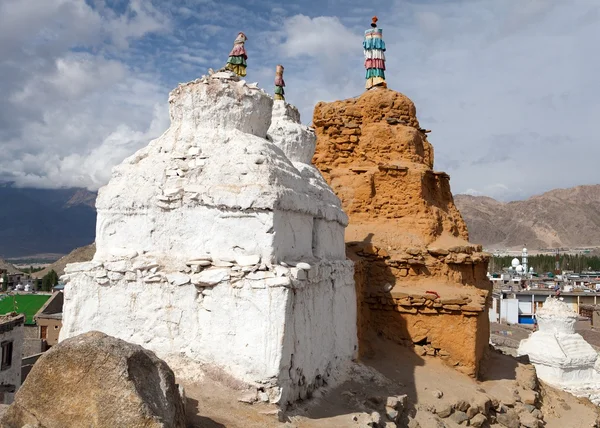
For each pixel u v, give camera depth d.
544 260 168.50
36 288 80.12
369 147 23.22
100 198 12.20
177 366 10.41
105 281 11.32
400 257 19.66
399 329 18.58
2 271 89.94
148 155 12.54
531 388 19.17
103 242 12.07
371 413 11.70
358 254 19.66
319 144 23.97
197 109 12.37
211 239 11.03
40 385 7.23
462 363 17.89
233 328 10.22
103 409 6.95
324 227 13.88
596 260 171.75
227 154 11.62
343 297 14.54
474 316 17.91
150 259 11.33
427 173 22.22
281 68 23.53
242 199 10.66
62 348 7.23
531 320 71.12
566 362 27.94
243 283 10.22
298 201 11.75
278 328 9.87
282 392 9.86
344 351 14.49
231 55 18.31
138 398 6.96
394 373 16.12
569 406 20.16
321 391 12.07
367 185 21.58
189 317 10.70
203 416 8.88
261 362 9.89
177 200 11.41
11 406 7.30
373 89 24.95
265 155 11.65
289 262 11.03
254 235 10.64
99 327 11.30
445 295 18.48
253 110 12.62
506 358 21.91
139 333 11.02
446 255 19.91
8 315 28.81
